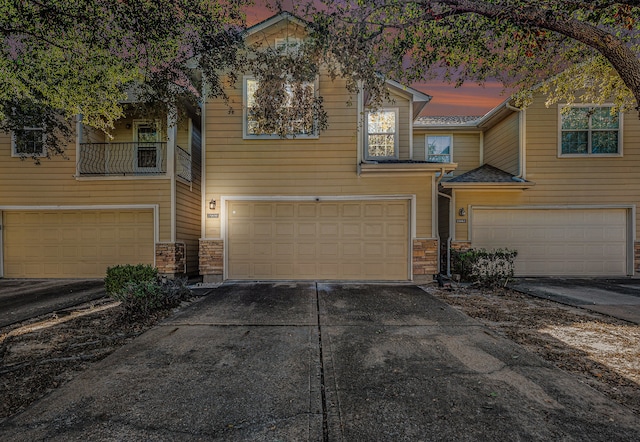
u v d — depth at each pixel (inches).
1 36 179.5
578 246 381.7
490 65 268.8
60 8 176.6
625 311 217.0
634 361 134.3
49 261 356.5
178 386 112.6
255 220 342.0
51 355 141.5
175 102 267.1
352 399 104.2
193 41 218.7
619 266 378.6
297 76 233.3
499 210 386.9
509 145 414.6
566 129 383.6
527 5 181.2
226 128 340.8
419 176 335.9
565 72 307.7
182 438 84.5
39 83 201.5
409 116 397.4
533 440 83.4
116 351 145.6
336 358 137.6
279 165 341.1
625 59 172.6
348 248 340.8
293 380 117.3
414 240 333.4
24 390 110.8
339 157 340.5
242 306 230.5
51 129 283.9
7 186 352.8
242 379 117.9
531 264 383.2
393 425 90.4
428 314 210.2
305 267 340.8
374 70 230.1
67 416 94.5
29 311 216.4
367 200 339.6
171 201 344.5
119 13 188.2
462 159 481.1
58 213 356.2
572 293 277.4
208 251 336.8
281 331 174.4
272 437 85.0
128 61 211.5
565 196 382.3
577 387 111.7
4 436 85.3
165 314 207.9
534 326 184.2
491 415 94.7
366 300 250.5
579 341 158.9
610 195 378.9
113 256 352.8
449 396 105.7
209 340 159.8
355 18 211.9
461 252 356.8
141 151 378.9
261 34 339.6
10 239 359.3
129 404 101.0
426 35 235.1
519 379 117.7
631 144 378.6
